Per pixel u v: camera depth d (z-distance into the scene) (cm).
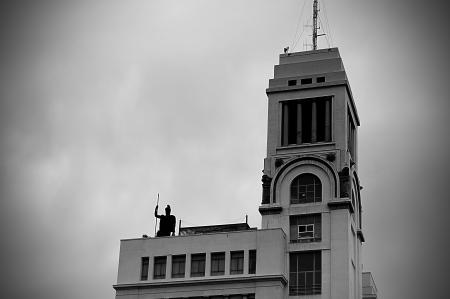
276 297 9388
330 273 9544
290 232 9900
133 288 9862
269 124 10481
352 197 10212
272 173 10219
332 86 10425
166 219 10550
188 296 9669
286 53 10906
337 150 10094
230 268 9688
